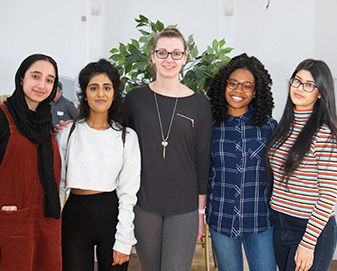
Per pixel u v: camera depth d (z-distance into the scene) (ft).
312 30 14.66
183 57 5.64
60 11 14.87
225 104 5.84
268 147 5.41
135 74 8.86
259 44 15.12
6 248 4.35
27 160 4.50
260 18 15.05
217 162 5.74
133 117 5.64
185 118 5.51
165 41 5.51
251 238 5.72
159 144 5.44
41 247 4.66
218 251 5.77
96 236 5.03
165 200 5.43
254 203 5.54
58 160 4.91
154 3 15.62
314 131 4.92
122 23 15.65
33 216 4.56
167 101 5.59
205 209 6.11
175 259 5.41
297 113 5.27
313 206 4.94
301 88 5.02
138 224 5.53
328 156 4.71
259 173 5.54
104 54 15.64
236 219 5.54
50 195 4.61
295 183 5.08
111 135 5.18
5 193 4.38
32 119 4.54
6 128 4.40
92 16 15.14
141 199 5.47
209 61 8.52
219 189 5.69
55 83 4.84
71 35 14.96
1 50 14.80
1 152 4.37
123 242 4.95
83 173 4.96
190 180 5.57
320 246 4.92
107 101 5.12
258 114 5.61
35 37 14.83
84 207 4.97
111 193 5.20
